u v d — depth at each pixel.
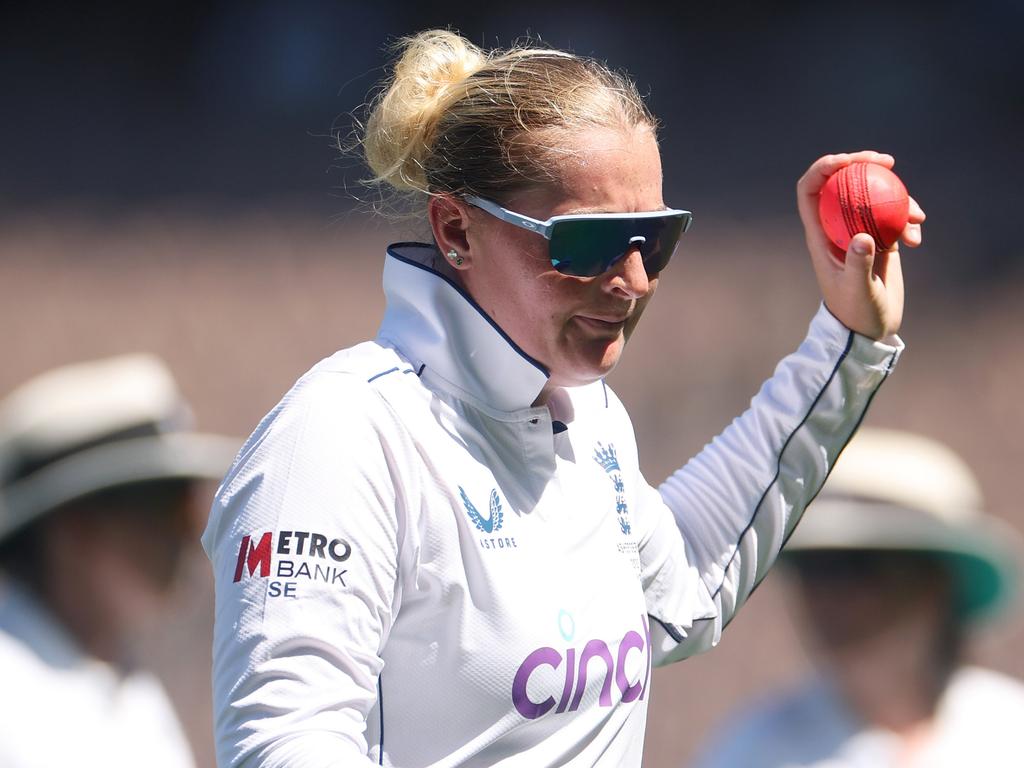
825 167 7.54
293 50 47.31
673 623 7.41
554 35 47.44
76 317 34.06
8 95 45.84
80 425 8.34
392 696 6.11
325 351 33.00
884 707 8.48
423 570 6.12
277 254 37.41
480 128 6.36
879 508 8.48
